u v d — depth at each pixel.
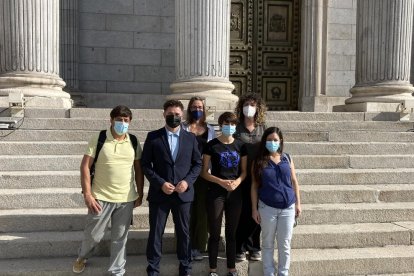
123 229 4.66
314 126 8.63
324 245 5.65
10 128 7.34
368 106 9.95
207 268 5.06
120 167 4.57
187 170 4.68
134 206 4.81
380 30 10.18
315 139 8.22
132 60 12.81
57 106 8.49
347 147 7.91
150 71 12.93
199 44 8.96
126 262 5.06
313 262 5.18
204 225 5.11
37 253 5.13
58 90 8.82
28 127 7.61
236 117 4.86
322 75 13.33
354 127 8.78
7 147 6.90
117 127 4.53
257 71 13.48
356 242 5.71
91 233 4.59
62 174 6.37
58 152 7.05
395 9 10.07
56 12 8.80
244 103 5.11
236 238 5.16
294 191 4.83
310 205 6.38
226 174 4.77
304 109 13.25
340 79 13.63
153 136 4.68
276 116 8.98
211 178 4.78
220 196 4.79
